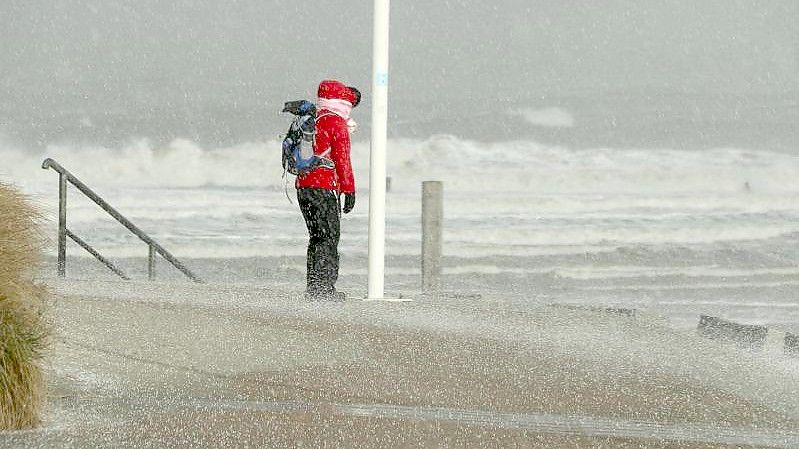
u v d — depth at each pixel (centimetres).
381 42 3606
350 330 2750
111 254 9925
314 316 2964
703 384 2161
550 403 1952
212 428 1706
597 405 1939
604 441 1670
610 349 2562
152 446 1596
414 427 1741
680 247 11331
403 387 2072
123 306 2950
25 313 1712
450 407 1902
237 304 3156
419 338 2662
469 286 8700
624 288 8450
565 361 2388
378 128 3631
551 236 12088
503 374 2223
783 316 6281
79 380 2030
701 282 8794
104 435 1650
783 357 2586
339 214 3453
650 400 1992
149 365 2208
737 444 1666
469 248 11075
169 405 1872
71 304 2909
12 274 1711
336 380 2125
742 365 2405
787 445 1667
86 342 2388
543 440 1670
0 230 1730
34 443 1593
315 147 3406
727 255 10919
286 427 1722
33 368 1702
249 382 2092
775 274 9356
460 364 2325
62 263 4141
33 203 1880
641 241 11925
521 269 9844
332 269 3434
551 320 3091
